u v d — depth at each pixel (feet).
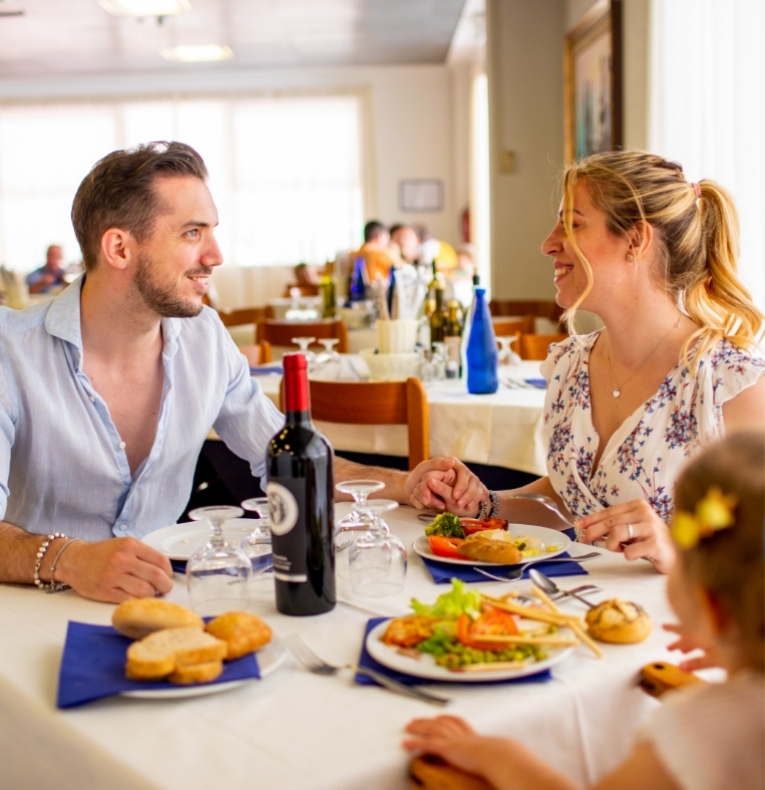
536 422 8.04
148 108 36.29
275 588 3.33
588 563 3.88
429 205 36.55
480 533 4.00
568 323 5.45
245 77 35.96
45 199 36.81
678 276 4.80
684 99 13.76
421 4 26.18
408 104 36.04
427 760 2.30
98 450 5.02
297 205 36.55
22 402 4.86
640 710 2.79
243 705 2.60
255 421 5.74
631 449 4.85
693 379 4.67
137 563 3.54
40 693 2.70
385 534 3.61
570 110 20.38
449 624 2.86
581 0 19.20
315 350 14.73
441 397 8.67
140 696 2.64
